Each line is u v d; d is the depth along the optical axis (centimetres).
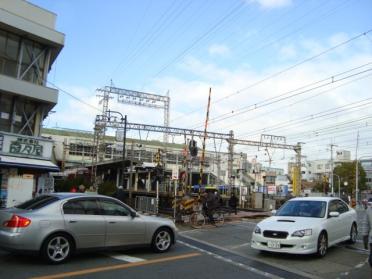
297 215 1234
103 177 5194
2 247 950
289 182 7619
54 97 2491
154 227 1171
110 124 4678
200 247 1316
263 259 1119
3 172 2198
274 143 5425
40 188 2353
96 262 1017
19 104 2438
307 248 1091
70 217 1005
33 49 2517
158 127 4753
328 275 948
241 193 4500
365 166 10762
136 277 876
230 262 1069
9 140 2267
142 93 5962
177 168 2388
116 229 1083
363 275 950
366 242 846
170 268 977
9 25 2330
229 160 4997
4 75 2295
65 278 848
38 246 946
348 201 4606
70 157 7781
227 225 2102
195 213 2150
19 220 938
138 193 4075
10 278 835
